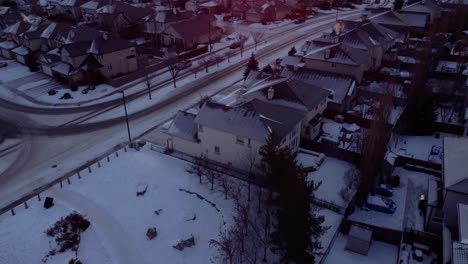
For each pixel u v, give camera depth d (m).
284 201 30.67
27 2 143.25
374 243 38.31
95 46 77.31
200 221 40.94
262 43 103.44
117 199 44.44
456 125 56.59
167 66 86.00
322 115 61.38
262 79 64.94
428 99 58.31
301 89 56.06
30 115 65.62
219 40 106.12
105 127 61.00
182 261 36.34
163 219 41.28
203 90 73.94
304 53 78.94
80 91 74.38
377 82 71.12
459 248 27.98
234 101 61.03
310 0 137.00
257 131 45.12
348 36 76.75
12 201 44.78
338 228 39.47
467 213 31.97
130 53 82.44
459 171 36.81
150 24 102.19
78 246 38.22
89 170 49.16
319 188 45.72
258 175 45.28
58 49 83.56
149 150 53.69
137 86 76.56
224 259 35.91
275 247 34.78
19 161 52.81
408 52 84.69
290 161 35.34
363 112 62.19
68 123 62.62
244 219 37.56
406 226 40.25
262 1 127.88
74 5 122.75
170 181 47.00
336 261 36.22
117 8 107.00
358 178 45.56
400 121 56.47
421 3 103.81
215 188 45.56
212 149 49.62
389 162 46.84
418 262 35.16
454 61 85.31
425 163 48.69
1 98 72.38
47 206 43.16
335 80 63.12
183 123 52.28
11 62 91.31
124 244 38.28
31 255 37.38
